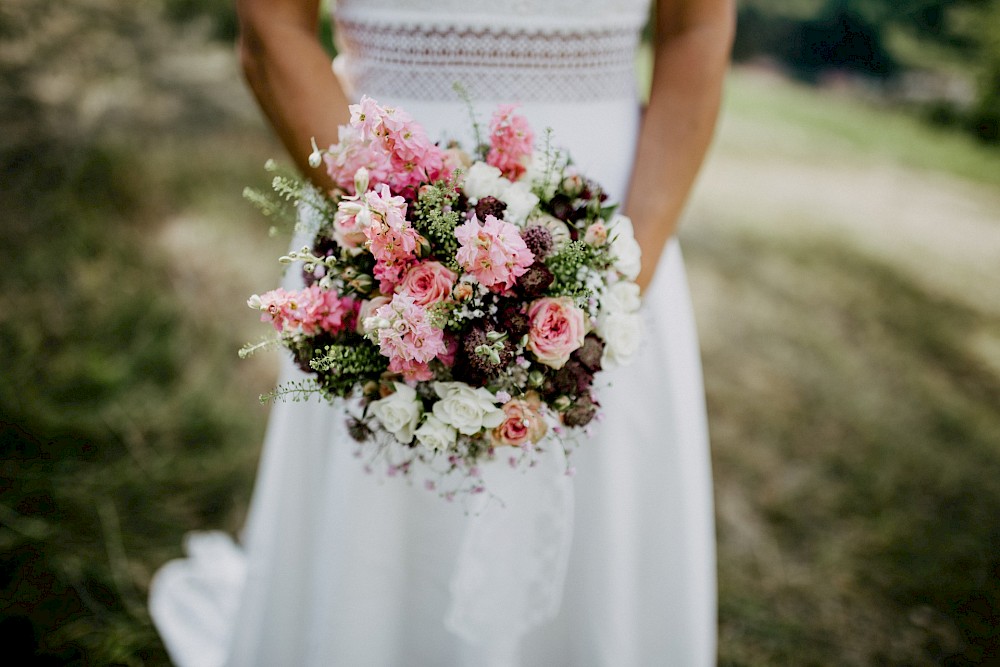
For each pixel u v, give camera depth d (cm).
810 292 363
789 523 246
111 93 377
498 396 105
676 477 143
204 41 428
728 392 295
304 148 121
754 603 219
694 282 355
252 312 303
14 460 239
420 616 146
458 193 107
